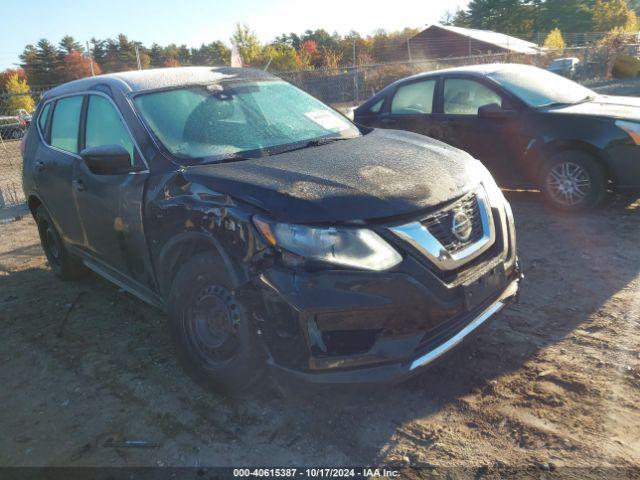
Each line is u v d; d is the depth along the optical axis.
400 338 2.62
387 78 22.70
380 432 2.80
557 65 26.84
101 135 3.93
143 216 3.37
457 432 2.75
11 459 2.88
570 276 4.37
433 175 3.00
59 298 4.98
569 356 3.28
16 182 10.65
